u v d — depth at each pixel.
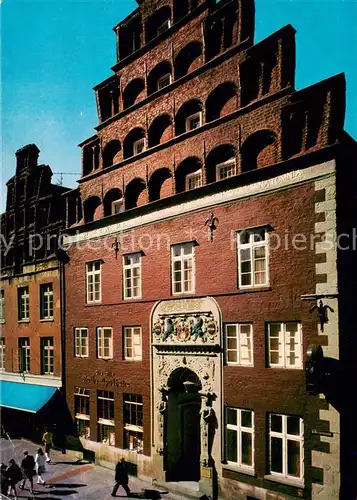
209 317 15.87
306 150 13.86
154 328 17.77
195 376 18.11
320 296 12.97
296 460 13.27
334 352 12.52
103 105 22.44
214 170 16.78
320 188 13.29
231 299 15.29
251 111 15.38
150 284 18.31
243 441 14.71
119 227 20.06
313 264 13.27
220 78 16.69
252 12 16.44
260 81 15.39
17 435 25.19
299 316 13.43
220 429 15.12
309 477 12.70
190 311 16.52
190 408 18.36
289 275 13.80
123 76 21.25
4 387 25.62
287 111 14.46
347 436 12.56
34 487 17.19
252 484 14.04
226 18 16.97
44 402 21.70
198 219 16.70
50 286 24.41
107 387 19.84
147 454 17.73
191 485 16.28
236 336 15.19
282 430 13.64
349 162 14.30
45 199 25.61
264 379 14.05
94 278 21.39
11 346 26.80
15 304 26.83
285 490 13.18
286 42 14.67
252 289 14.67
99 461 19.73
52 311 24.17
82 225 21.98
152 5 20.30
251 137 15.38
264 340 14.23
